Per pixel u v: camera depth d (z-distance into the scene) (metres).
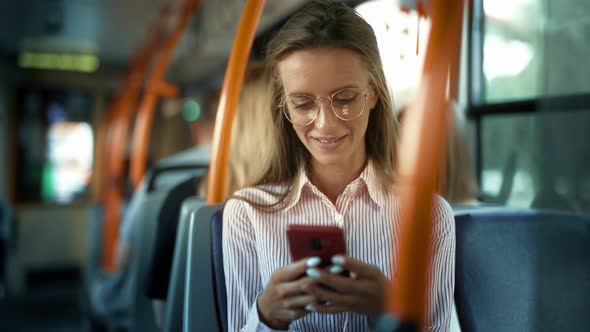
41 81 5.75
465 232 1.23
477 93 1.85
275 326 0.85
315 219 1.01
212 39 3.94
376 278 0.76
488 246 1.23
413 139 0.60
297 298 0.79
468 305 1.20
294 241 0.79
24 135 5.81
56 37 4.72
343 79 0.86
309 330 1.01
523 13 1.67
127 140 5.96
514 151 1.72
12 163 5.76
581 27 1.45
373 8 1.84
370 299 0.76
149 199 2.36
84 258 6.09
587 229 1.27
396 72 1.74
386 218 1.01
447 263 0.99
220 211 1.20
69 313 4.81
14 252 5.74
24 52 5.38
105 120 6.10
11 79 5.62
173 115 6.07
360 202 1.02
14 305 5.07
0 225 4.78
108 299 3.18
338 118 0.88
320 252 0.78
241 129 1.56
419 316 0.57
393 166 1.05
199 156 2.44
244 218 1.05
